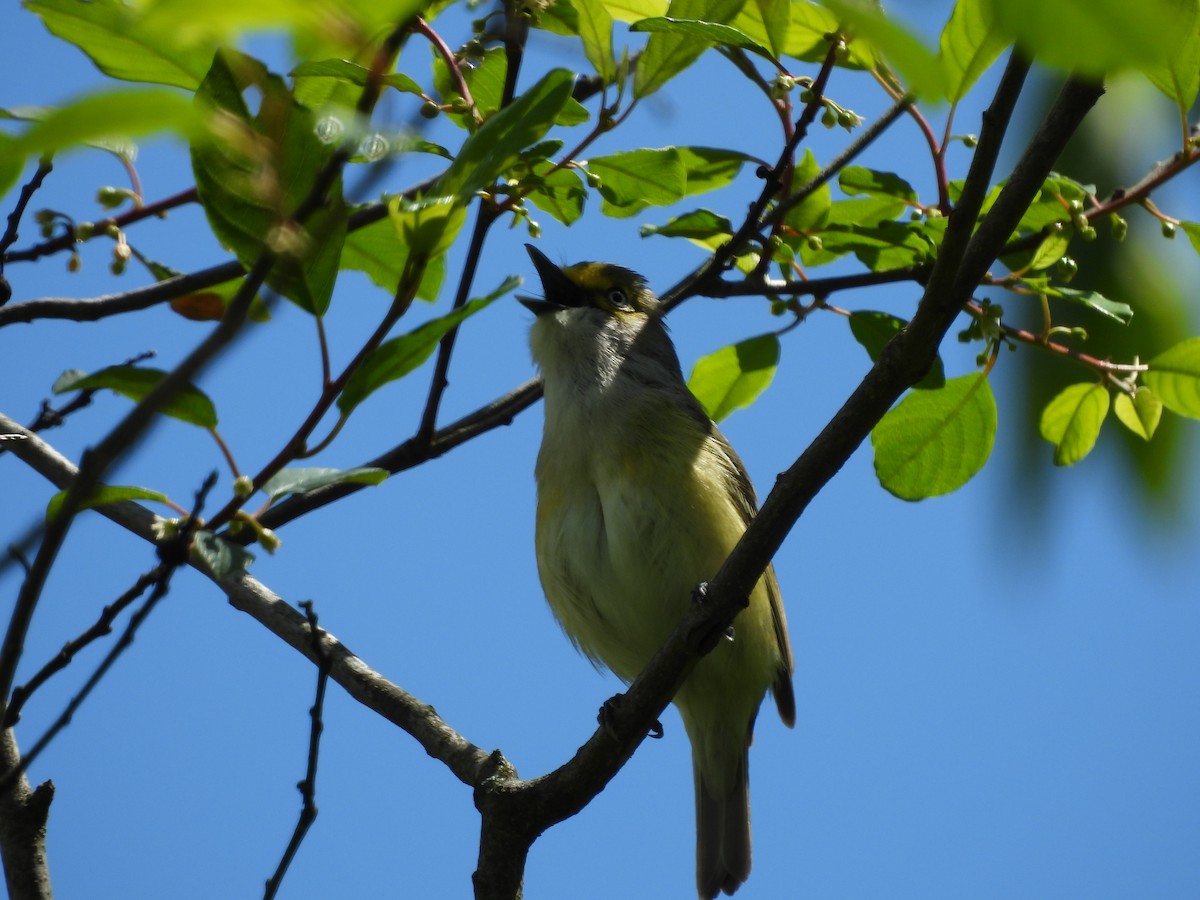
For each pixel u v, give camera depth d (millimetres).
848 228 8938
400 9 3238
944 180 8641
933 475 8766
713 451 10641
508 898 8336
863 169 8852
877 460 8766
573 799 8219
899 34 2754
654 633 10586
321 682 6707
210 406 5688
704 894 11078
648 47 7828
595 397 10820
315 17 3158
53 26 6367
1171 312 10734
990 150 6109
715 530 10320
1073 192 8195
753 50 7684
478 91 8148
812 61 8516
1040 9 2639
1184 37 7051
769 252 9023
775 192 8516
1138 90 10984
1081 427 8461
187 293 8711
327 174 4738
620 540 10312
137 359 8945
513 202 7988
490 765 8523
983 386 8477
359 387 5617
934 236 8727
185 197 8227
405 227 5309
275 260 4602
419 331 5504
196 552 6062
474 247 8234
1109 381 8312
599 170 8266
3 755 7547
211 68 5242
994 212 6637
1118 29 2611
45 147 2990
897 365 6941
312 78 7559
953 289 6668
